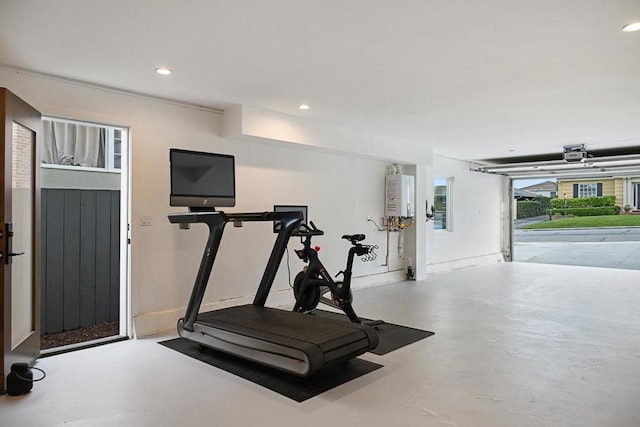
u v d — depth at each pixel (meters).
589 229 14.45
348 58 3.50
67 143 5.33
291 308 5.82
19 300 3.33
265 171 5.74
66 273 4.89
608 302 6.17
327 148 6.07
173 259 4.78
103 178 5.54
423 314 5.43
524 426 2.59
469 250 10.21
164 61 3.57
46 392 3.04
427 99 4.73
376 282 7.51
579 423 2.62
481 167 10.29
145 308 4.53
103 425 2.58
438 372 3.46
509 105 4.97
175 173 4.20
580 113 5.37
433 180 8.77
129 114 4.44
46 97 3.89
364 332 3.54
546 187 15.30
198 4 2.58
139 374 3.40
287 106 5.06
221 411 2.77
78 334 4.72
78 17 2.75
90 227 5.07
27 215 3.46
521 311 5.59
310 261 4.95
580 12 2.66
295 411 2.77
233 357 3.80
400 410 2.79
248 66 3.68
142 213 4.51
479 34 3.01
